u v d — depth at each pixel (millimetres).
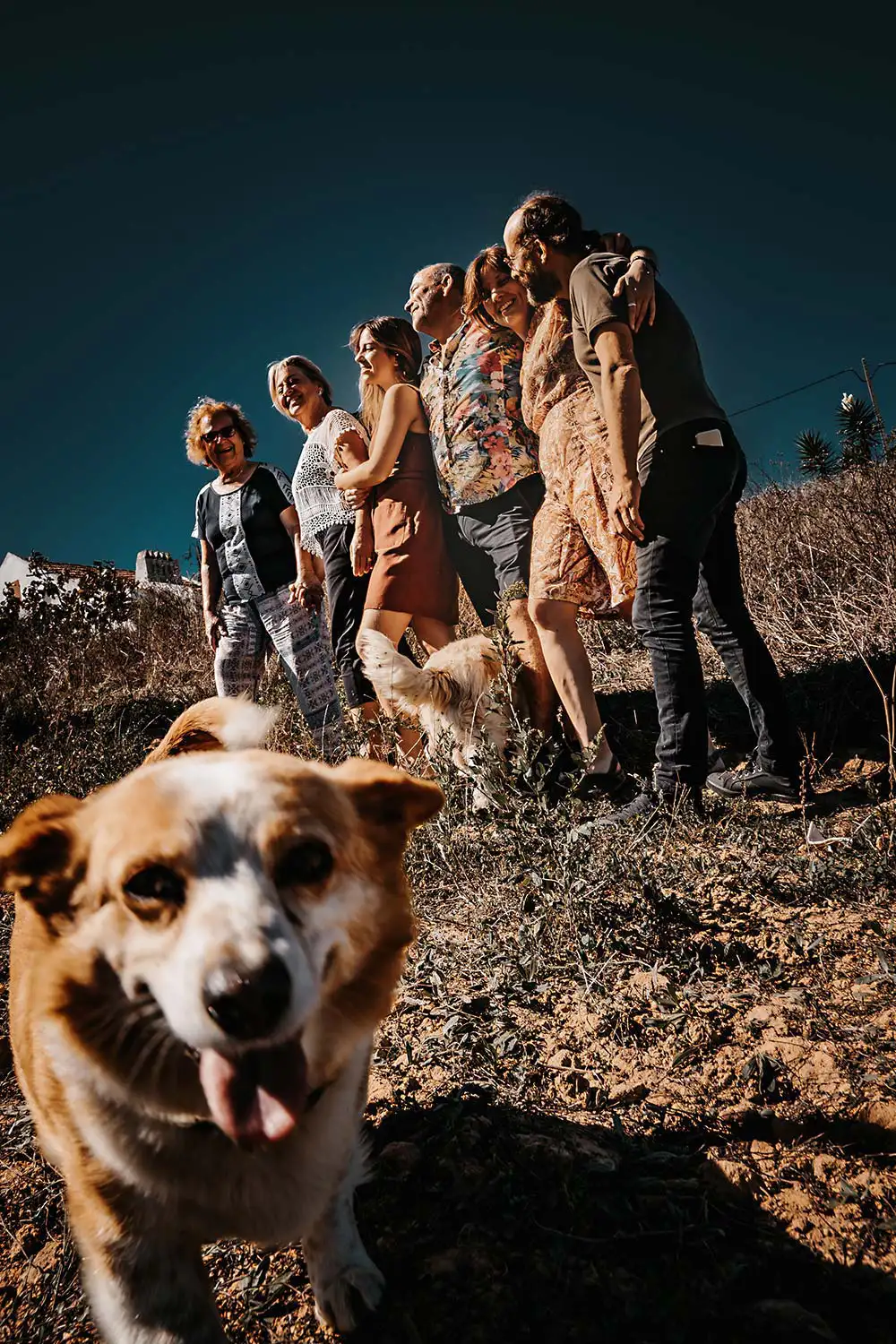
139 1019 982
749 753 2764
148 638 5949
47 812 1104
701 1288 1104
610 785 2652
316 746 3039
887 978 1606
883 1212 1177
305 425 3459
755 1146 1318
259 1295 1222
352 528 3227
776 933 1846
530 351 2547
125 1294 1021
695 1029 1585
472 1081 1547
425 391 2924
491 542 2932
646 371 2186
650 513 2203
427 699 2838
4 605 5352
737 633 2377
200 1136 1018
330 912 1047
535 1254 1188
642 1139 1364
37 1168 1545
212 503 3432
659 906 1958
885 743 2613
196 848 992
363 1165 1254
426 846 2385
